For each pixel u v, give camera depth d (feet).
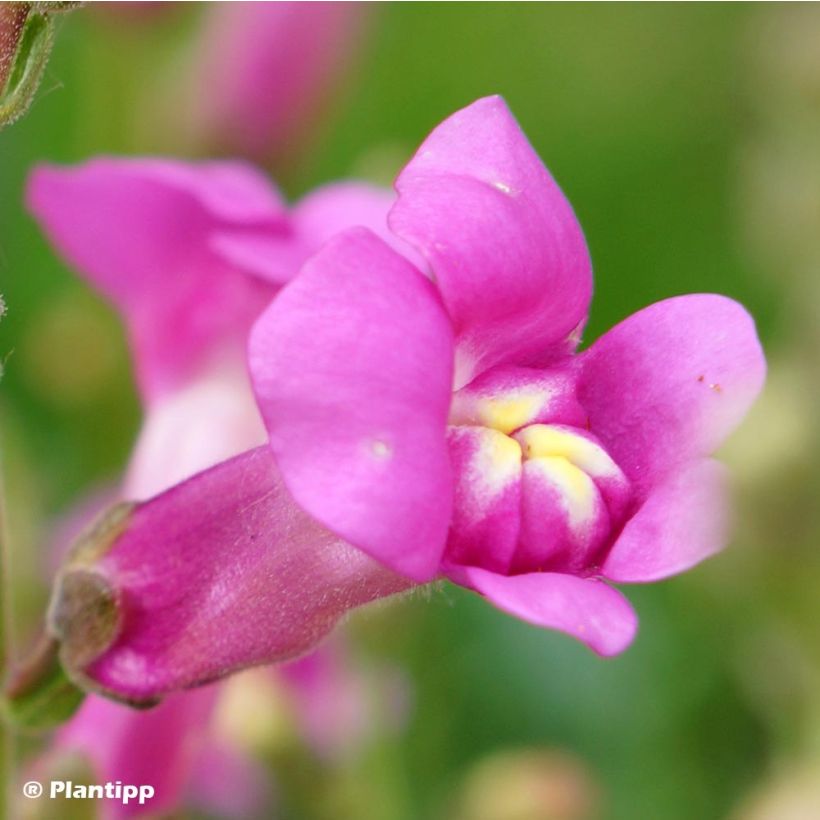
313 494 0.69
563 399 0.75
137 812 0.83
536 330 0.75
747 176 0.98
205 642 0.76
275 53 1.02
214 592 0.76
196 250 0.90
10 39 0.74
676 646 1.02
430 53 1.21
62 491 1.01
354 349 0.70
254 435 0.90
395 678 0.99
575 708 1.03
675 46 1.18
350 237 0.71
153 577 0.76
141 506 0.77
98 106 1.02
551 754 1.00
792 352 0.87
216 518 0.76
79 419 1.01
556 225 0.75
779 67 0.94
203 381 0.91
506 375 0.75
